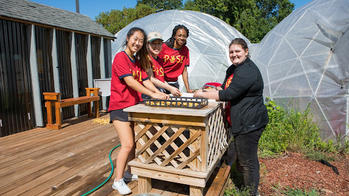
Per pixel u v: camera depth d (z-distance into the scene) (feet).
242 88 7.50
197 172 7.32
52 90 19.92
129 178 9.58
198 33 37.88
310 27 17.16
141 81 9.04
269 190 9.62
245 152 8.11
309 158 12.50
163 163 7.81
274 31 21.04
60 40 20.61
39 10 20.42
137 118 7.84
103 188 9.20
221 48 37.01
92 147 14.16
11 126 16.83
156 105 7.98
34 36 17.85
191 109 7.39
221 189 8.65
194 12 44.14
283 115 14.76
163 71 11.02
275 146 13.19
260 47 21.84
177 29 11.27
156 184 9.22
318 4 18.07
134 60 8.61
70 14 24.50
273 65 18.21
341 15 15.57
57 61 19.93
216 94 8.02
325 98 14.47
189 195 8.37
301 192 9.24
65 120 21.50
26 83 17.79
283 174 10.91
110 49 27.20
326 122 14.42
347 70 13.92
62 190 9.12
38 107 18.43
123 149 8.38
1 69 16.03
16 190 9.12
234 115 7.97
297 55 16.83
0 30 15.88
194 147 7.34
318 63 15.42
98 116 22.75
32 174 10.51
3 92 16.22
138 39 7.95
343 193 9.34
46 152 13.30
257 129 7.85
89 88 22.39
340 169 11.35
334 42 15.16
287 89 16.49
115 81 8.21
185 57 12.41
